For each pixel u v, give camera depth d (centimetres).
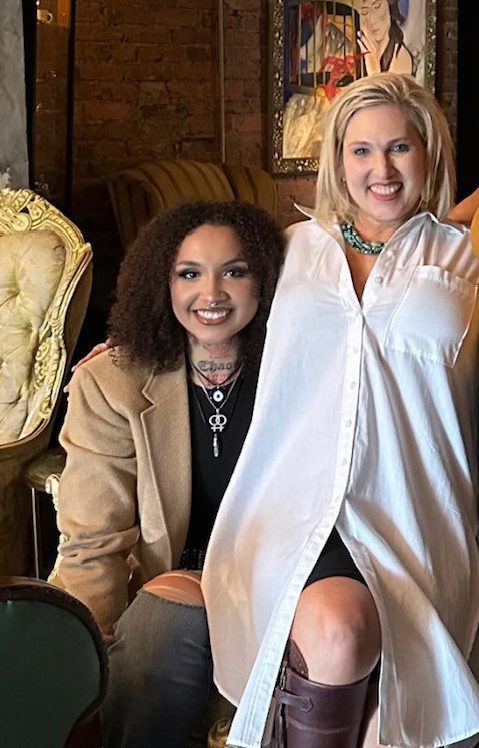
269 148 471
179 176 372
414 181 162
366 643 141
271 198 424
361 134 161
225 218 170
